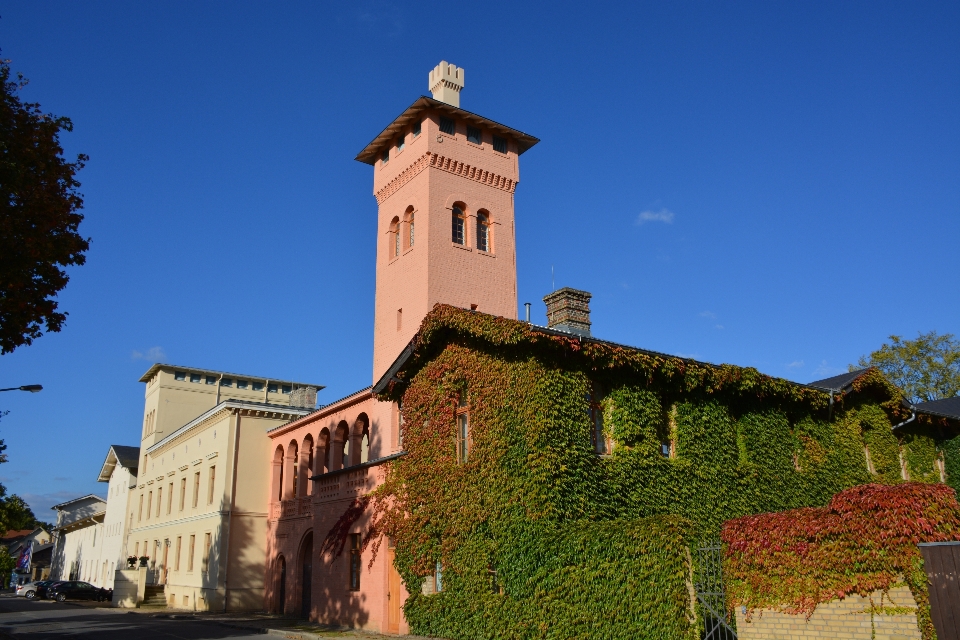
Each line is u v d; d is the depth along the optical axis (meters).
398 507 23.12
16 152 16.70
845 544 13.82
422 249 32.91
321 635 22.58
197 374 57.22
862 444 26.72
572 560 16.89
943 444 30.38
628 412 20.20
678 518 15.66
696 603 14.88
